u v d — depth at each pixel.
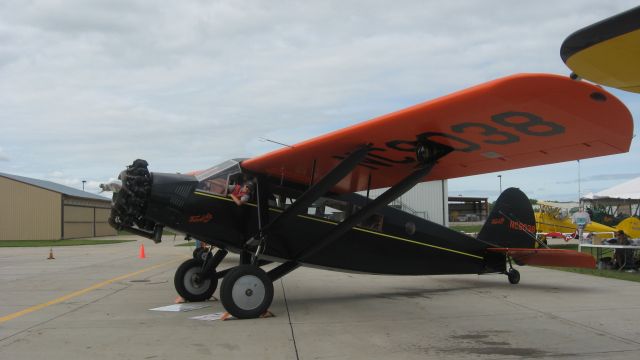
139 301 7.36
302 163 6.36
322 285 9.38
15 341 4.82
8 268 13.21
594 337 5.06
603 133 4.64
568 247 20.17
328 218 7.07
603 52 2.50
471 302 7.27
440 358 4.27
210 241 6.64
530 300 7.43
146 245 28.20
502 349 4.58
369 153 6.10
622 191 23.20
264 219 6.52
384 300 7.47
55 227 37.19
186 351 4.45
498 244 9.26
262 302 5.97
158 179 6.12
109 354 4.35
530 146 5.30
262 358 4.25
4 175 37.44
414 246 7.93
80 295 8.02
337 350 4.51
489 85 3.82
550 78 3.55
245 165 6.48
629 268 12.06
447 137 5.24
